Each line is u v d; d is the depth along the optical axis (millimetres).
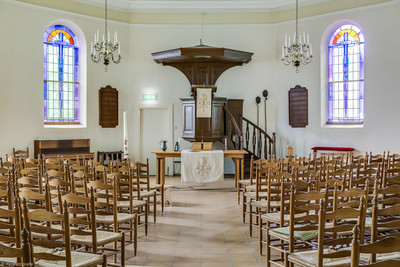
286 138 14625
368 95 12953
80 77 14078
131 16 14734
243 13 14781
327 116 14203
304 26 14188
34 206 4465
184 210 8812
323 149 13609
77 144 13383
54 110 13625
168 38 14828
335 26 13828
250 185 8148
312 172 6238
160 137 15031
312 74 14086
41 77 12938
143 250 6012
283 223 5141
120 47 14539
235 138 14266
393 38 12438
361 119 13555
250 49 14828
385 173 6016
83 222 4258
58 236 4582
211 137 13172
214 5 14555
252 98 14859
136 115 14805
